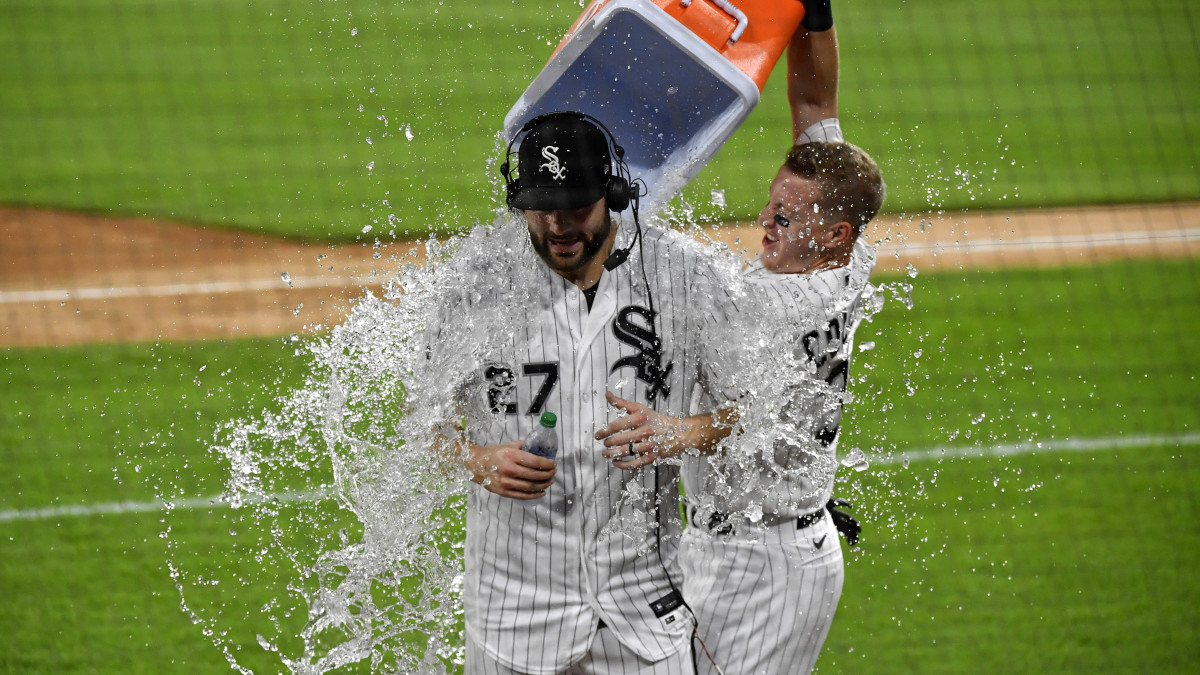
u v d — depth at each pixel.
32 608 17.50
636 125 10.92
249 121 49.75
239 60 57.59
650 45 10.42
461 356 9.64
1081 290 35.41
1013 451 24.23
